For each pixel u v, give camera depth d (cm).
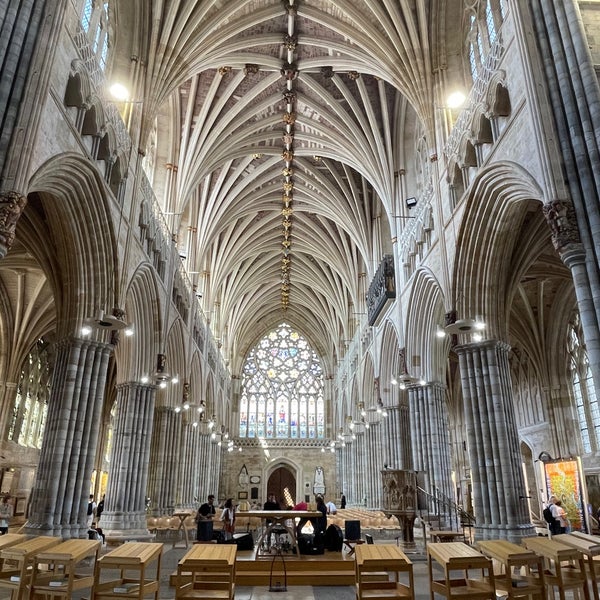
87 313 1559
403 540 1583
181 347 2778
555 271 2259
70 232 1499
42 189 1306
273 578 1064
